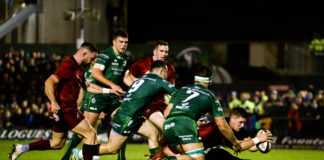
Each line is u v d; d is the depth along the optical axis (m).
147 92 16.84
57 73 16.91
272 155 29.77
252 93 46.06
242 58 73.38
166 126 15.77
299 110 36.03
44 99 41.59
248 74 67.44
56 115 17.25
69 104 17.19
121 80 20.64
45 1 55.25
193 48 48.38
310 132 35.62
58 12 55.78
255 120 35.69
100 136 36.09
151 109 17.83
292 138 35.72
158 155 16.59
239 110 16.55
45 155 25.88
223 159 16.45
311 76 52.22
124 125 17.03
